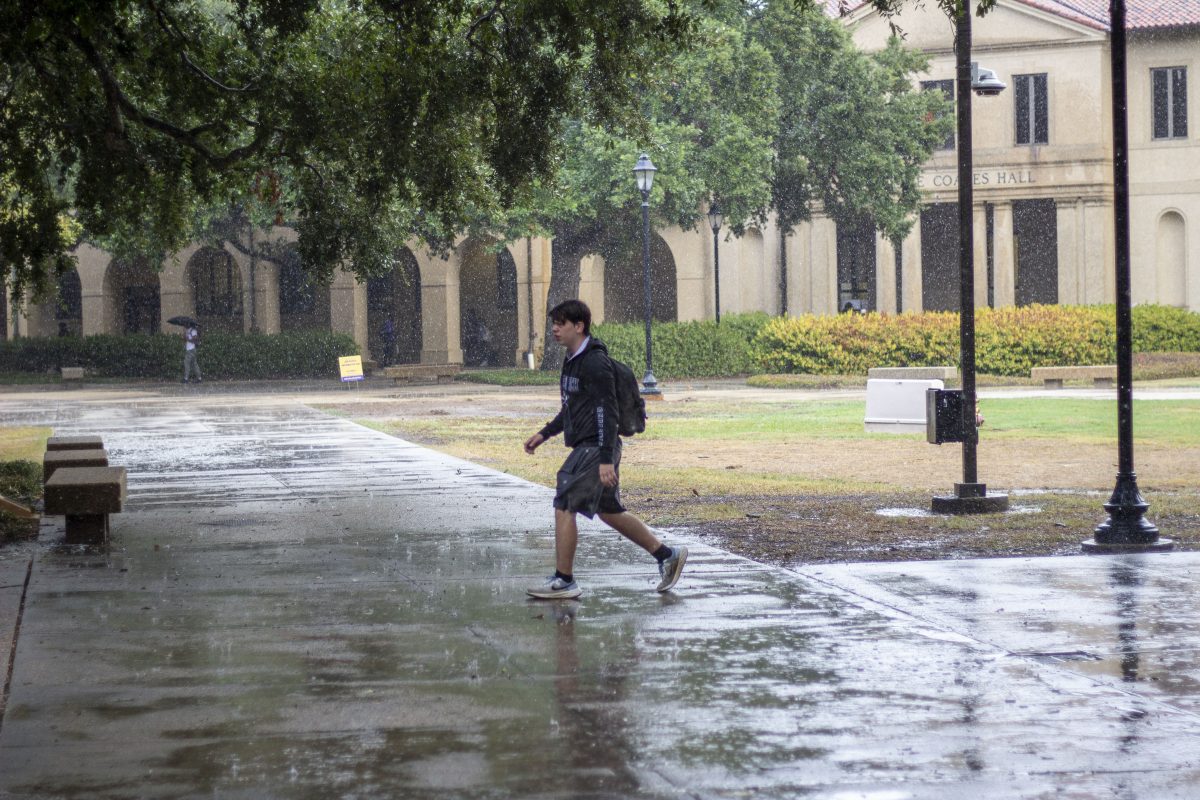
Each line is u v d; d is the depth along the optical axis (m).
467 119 36.28
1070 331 91.62
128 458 41.25
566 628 16.28
